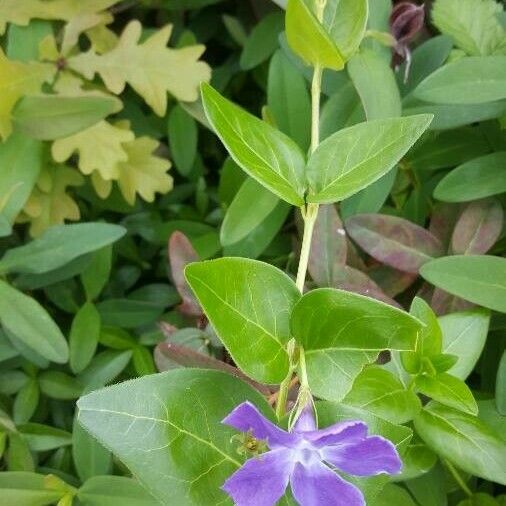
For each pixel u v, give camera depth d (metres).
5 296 0.18
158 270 0.23
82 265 0.20
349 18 0.16
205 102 0.14
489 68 0.18
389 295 0.19
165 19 0.25
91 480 0.17
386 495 0.16
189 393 0.13
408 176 0.20
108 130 0.20
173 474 0.13
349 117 0.19
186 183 0.24
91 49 0.21
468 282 0.16
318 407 0.14
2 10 0.20
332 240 0.18
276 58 0.20
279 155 0.15
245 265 0.13
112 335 0.20
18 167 0.19
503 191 0.18
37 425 0.19
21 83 0.19
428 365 0.16
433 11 0.21
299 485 0.12
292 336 0.13
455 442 0.15
